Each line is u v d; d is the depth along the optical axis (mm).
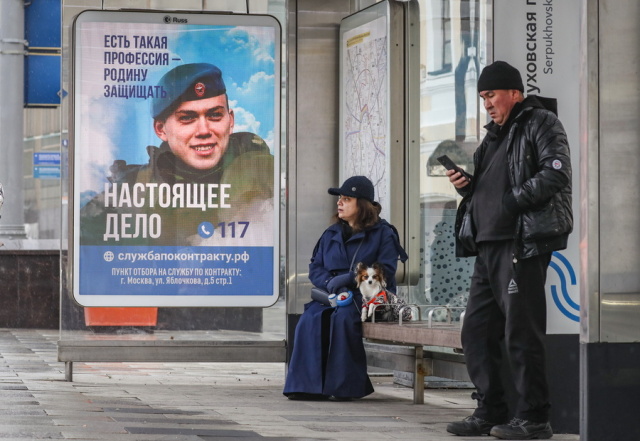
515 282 7348
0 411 8352
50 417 7988
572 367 8117
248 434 7340
